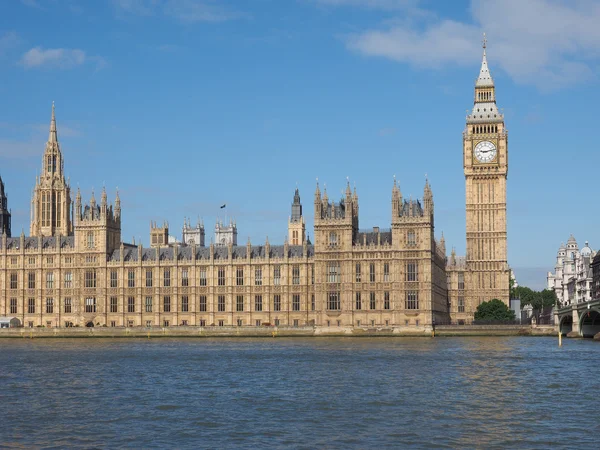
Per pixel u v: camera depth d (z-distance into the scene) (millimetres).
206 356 164000
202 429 83312
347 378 120812
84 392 108188
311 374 126688
